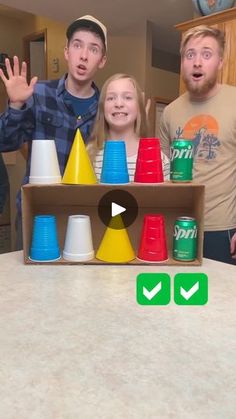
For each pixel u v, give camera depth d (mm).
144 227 990
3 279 863
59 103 1509
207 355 540
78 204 1078
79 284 834
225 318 666
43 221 971
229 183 1646
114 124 1228
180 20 4004
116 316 670
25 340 579
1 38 4840
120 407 426
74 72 1466
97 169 1194
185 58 1614
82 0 3410
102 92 1268
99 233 1087
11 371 495
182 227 975
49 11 3641
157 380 478
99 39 1462
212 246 1646
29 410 420
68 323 639
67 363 516
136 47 4273
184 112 1734
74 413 415
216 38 1568
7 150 1487
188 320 656
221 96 1648
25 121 1456
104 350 551
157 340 583
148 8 3641
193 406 429
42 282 846
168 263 972
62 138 1511
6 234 3307
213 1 2141
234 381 478
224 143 1627
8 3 3434
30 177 1016
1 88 3648
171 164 1025
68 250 984
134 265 971
